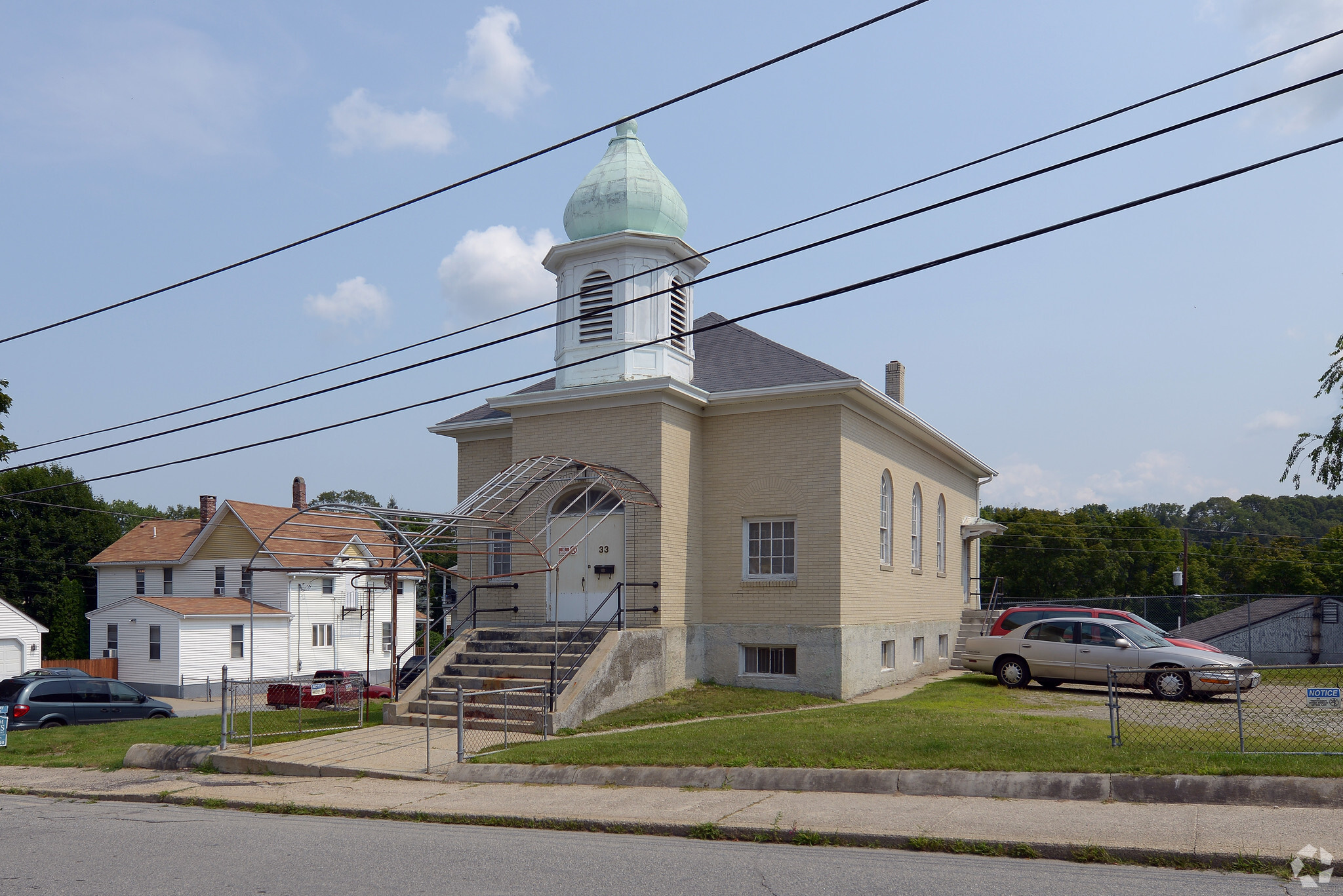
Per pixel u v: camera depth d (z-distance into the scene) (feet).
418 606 162.61
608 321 70.13
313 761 43.11
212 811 36.27
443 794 36.68
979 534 100.48
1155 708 51.42
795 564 65.36
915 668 78.38
